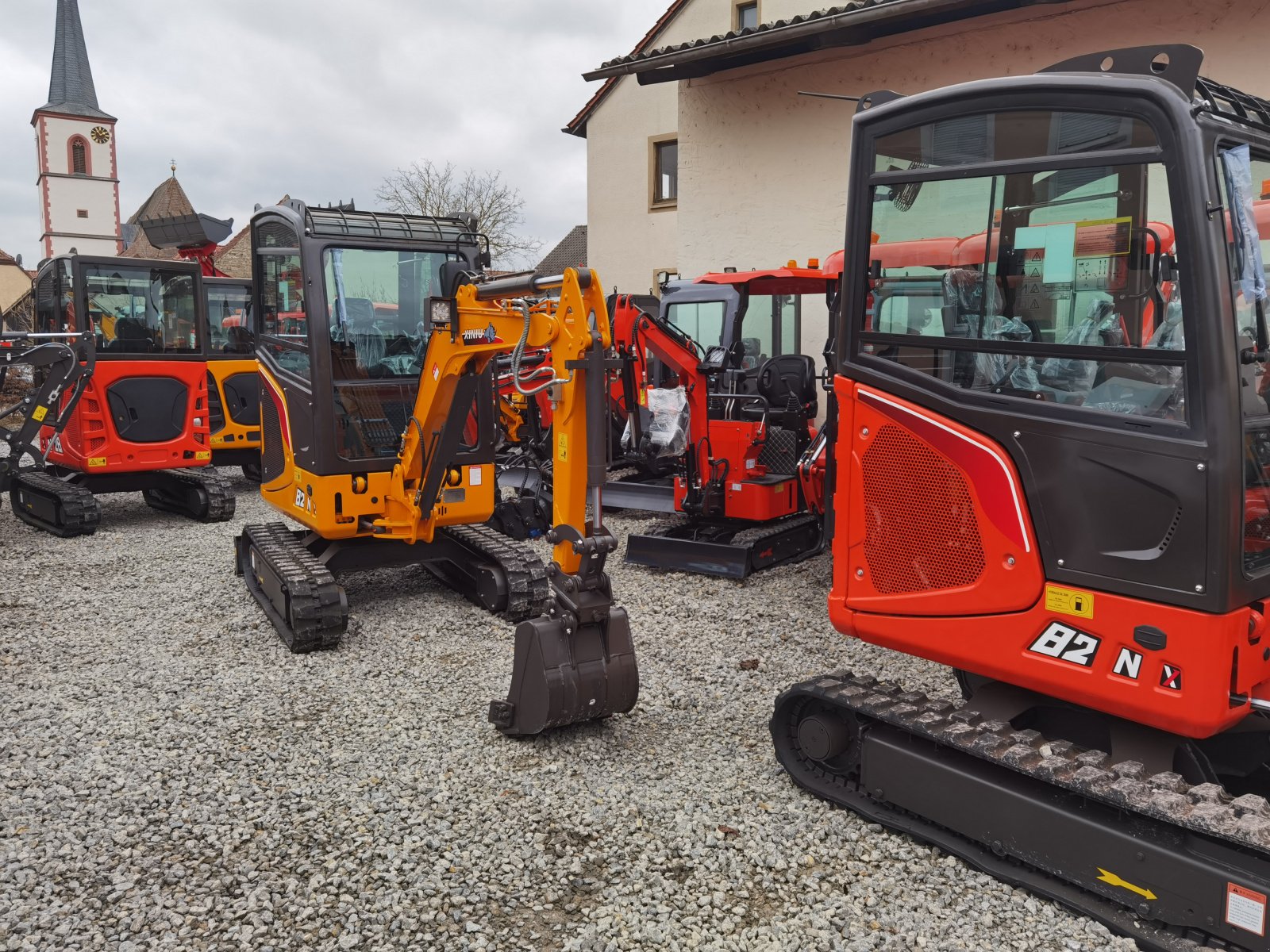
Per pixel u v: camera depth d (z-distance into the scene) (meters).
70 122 62.38
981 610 3.13
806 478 7.14
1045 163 2.92
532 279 4.28
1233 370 2.59
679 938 2.79
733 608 6.09
